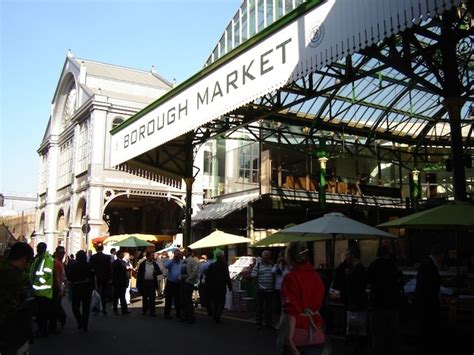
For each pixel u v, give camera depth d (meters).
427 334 7.59
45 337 9.84
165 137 13.82
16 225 77.56
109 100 31.81
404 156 25.45
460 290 9.23
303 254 4.55
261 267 11.27
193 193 30.02
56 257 10.70
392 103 19.38
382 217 24.28
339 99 17.78
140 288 13.73
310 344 4.31
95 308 13.80
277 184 21.17
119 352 8.41
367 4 7.66
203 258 17.94
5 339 4.43
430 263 7.65
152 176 18.47
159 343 9.24
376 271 6.84
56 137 41.31
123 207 38.56
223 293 12.23
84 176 32.16
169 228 33.69
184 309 12.15
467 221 8.86
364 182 25.38
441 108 20.98
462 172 10.60
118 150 16.89
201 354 8.25
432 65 10.86
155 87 38.44
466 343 8.10
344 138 22.16
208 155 30.77
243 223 24.77
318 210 19.88
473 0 9.79
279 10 11.47
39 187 44.94
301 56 9.02
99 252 14.11
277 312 13.63
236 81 10.93
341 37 8.13
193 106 12.62
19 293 4.56
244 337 9.92
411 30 9.98
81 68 35.84
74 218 33.22
